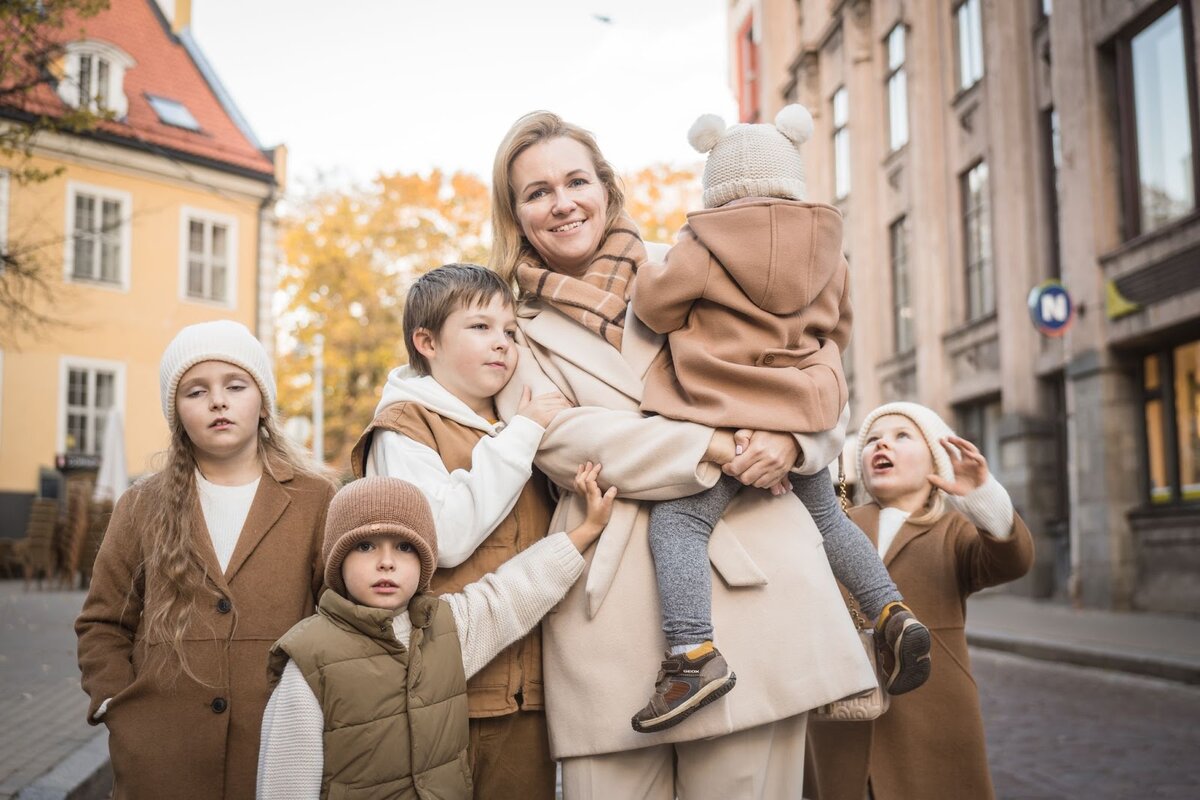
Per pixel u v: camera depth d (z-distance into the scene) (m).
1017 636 11.35
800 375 2.51
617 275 2.83
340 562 2.51
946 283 20.08
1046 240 16.88
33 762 5.01
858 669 2.56
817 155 26.14
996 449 18.78
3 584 19.36
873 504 3.99
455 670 2.50
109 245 27.80
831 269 2.59
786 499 2.69
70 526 17.91
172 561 2.85
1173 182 13.78
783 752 2.62
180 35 31.72
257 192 30.42
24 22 9.03
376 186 40.41
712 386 2.50
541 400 2.68
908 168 21.33
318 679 2.42
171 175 28.80
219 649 2.85
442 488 2.61
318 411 32.34
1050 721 7.36
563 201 2.83
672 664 2.37
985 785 3.50
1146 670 9.28
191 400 2.94
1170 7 13.63
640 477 2.49
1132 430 14.62
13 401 25.98
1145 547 14.25
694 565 2.46
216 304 29.59
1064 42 15.45
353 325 38.78
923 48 20.52
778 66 29.36
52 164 26.61
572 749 2.51
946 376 19.95
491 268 3.05
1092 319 14.80
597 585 2.52
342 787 2.40
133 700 2.80
